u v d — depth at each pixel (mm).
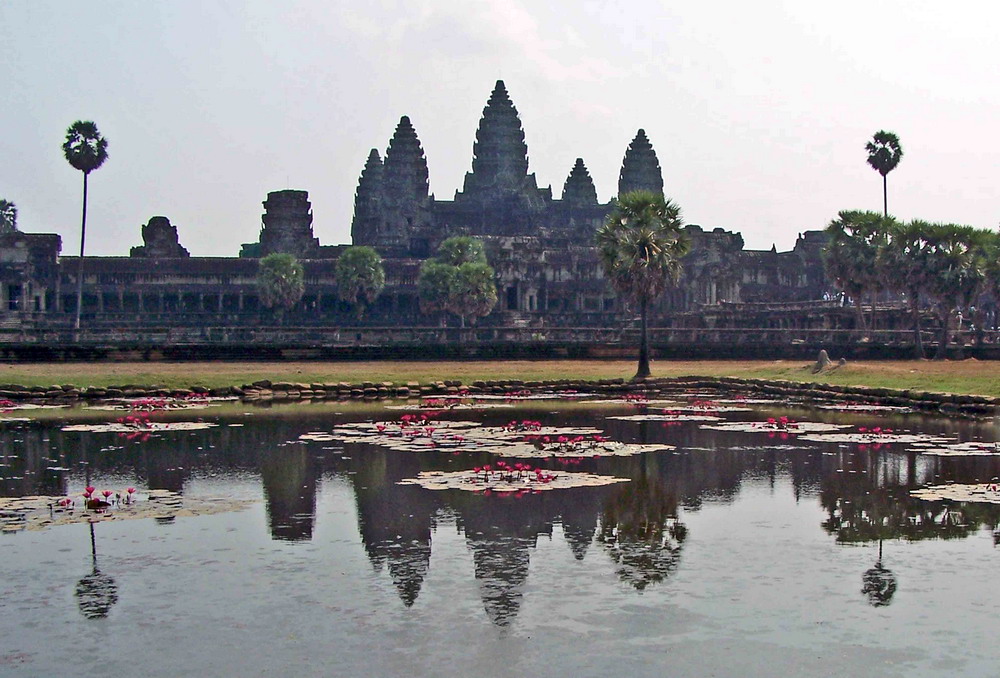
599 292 190250
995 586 19156
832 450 35844
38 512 25516
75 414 49250
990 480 29688
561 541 22594
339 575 20016
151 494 27875
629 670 15531
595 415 49062
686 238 71875
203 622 17500
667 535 23094
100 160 127188
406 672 15492
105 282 170375
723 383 66750
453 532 23375
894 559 20984
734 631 17016
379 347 84250
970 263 86750
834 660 15859
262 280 161750
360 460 33781
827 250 107625
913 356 88875
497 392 64562
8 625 17375
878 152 124062
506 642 16594
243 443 38031
